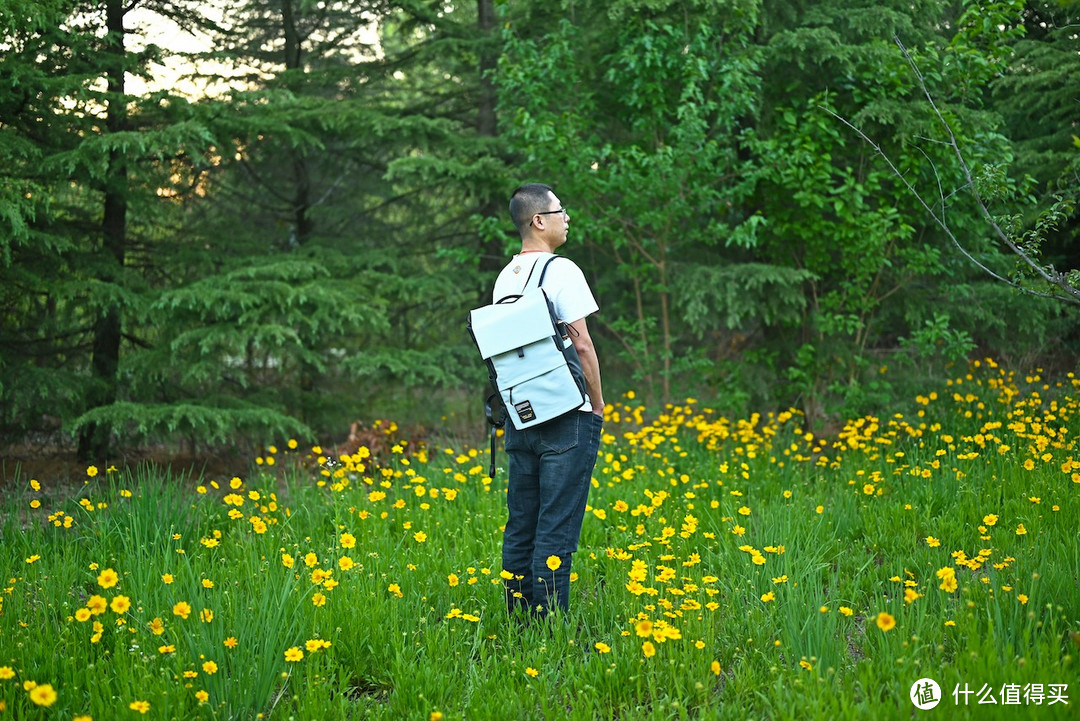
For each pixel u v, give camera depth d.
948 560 3.74
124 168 7.36
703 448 6.73
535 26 8.35
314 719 2.47
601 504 5.04
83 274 7.12
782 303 7.38
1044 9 7.41
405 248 9.66
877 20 7.05
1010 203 6.95
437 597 3.62
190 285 6.96
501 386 3.12
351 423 8.37
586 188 7.19
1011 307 7.66
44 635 2.96
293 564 3.24
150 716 2.38
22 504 5.44
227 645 2.69
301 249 8.34
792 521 4.23
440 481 5.78
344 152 9.10
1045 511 4.20
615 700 2.67
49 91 6.44
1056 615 2.88
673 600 3.38
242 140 7.73
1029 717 2.18
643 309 8.74
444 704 2.58
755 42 7.67
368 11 9.34
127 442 7.91
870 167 7.33
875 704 2.34
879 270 7.16
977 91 5.91
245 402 7.39
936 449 6.05
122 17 7.55
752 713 2.49
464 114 9.91
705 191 6.92
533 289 3.15
